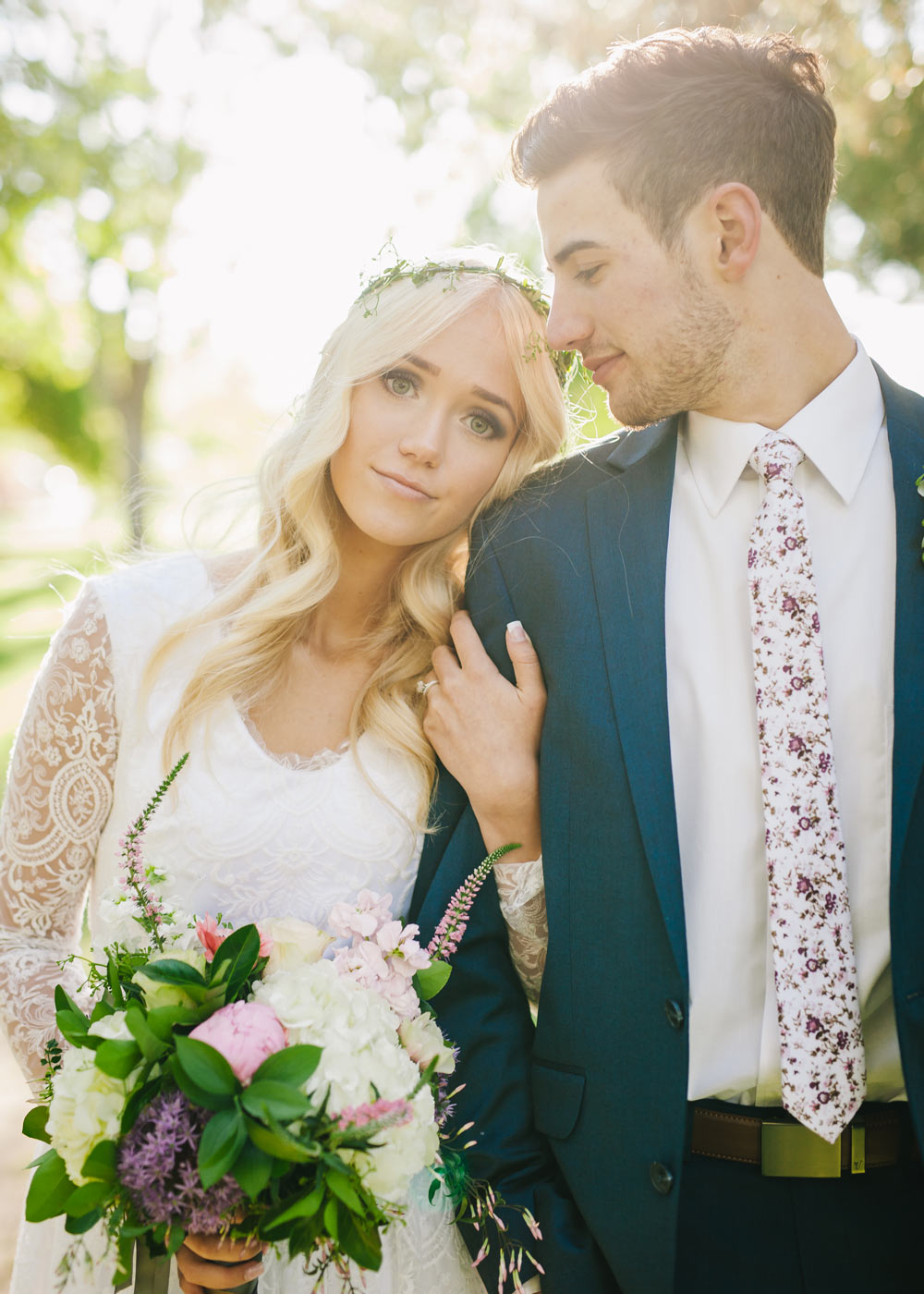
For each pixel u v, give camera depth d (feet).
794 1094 4.91
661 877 5.19
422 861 6.23
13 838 6.09
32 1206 4.40
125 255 47.83
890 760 5.18
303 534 6.31
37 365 66.80
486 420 6.21
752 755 5.29
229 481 6.85
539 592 5.96
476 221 30.42
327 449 6.10
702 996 5.28
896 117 20.61
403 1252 5.63
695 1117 5.33
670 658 5.55
